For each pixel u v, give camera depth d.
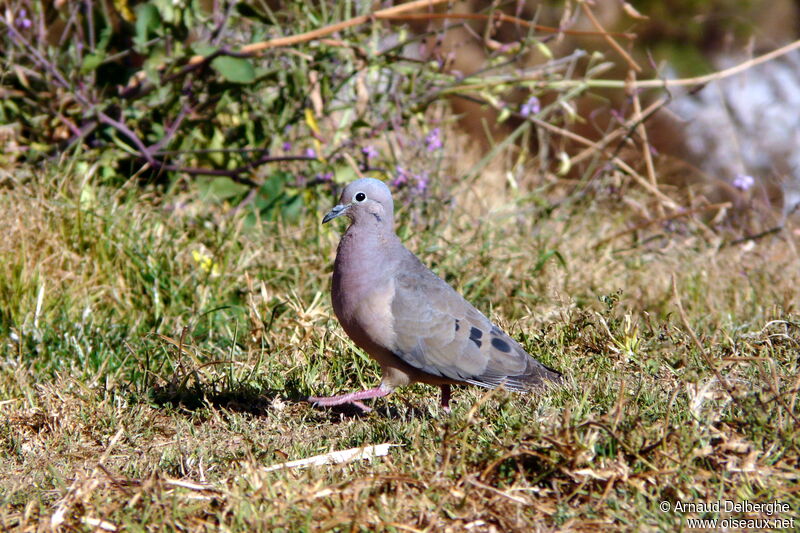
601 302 10.53
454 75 14.69
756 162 18.52
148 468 7.58
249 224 12.81
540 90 14.38
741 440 6.83
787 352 9.05
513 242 13.13
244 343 10.43
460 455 6.92
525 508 6.41
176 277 11.27
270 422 8.62
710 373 8.63
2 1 13.09
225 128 13.59
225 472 7.39
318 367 9.76
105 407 8.70
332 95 13.59
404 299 8.44
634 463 6.78
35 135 12.95
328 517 6.14
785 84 19.88
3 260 10.52
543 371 8.70
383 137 14.51
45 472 7.66
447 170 14.80
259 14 13.38
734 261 13.08
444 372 8.46
